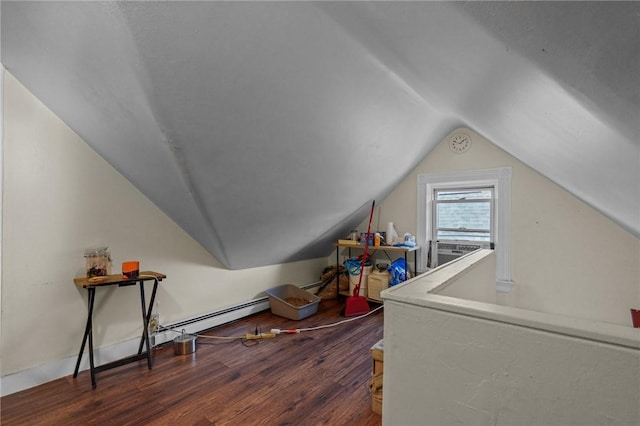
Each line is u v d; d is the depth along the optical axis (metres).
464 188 3.50
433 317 0.78
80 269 2.09
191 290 2.80
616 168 1.12
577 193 2.41
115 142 1.88
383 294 0.87
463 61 1.04
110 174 2.24
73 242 2.06
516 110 1.20
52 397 1.80
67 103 1.77
